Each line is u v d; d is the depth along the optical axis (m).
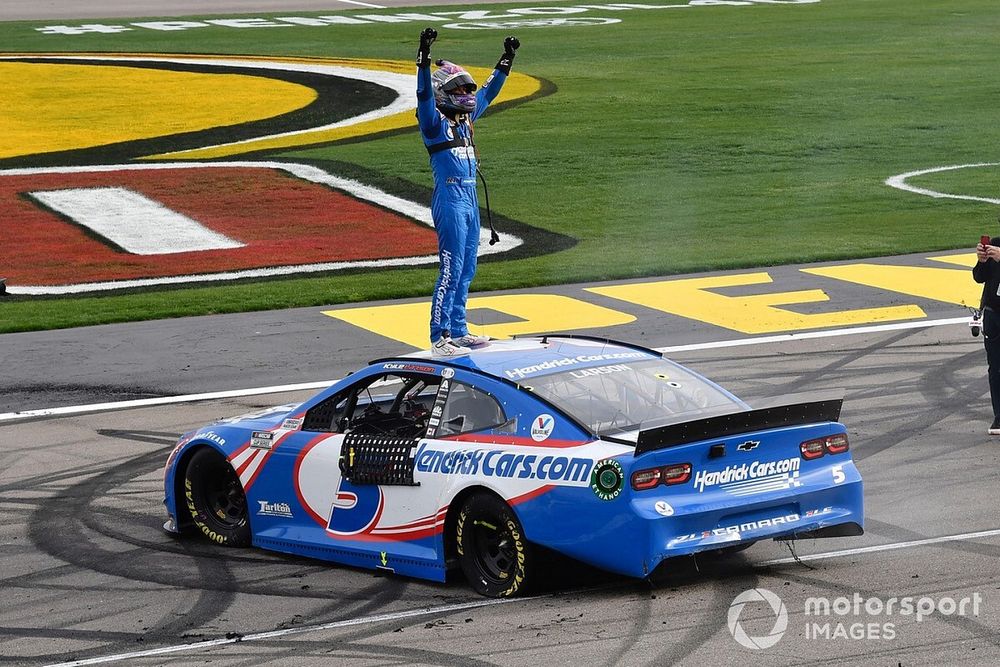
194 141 136.50
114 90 168.25
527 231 93.69
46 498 38.88
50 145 134.62
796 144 129.50
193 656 25.66
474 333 60.94
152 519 36.72
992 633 24.50
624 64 185.75
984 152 124.06
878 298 67.38
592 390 29.12
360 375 32.12
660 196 107.00
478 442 29.00
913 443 40.97
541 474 27.36
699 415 28.70
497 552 28.72
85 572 31.97
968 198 103.12
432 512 29.41
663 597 27.47
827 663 23.28
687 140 132.25
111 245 91.88
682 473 26.66
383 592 29.44
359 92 165.12
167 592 30.19
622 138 133.88
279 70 182.62
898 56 186.25
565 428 27.83
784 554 30.50
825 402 28.53
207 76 178.00
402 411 32.50
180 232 96.06
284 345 60.19
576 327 62.12
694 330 61.00
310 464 32.06
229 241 92.62
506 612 27.11
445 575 29.33
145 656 25.83
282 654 25.45
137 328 65.25
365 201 106.06
